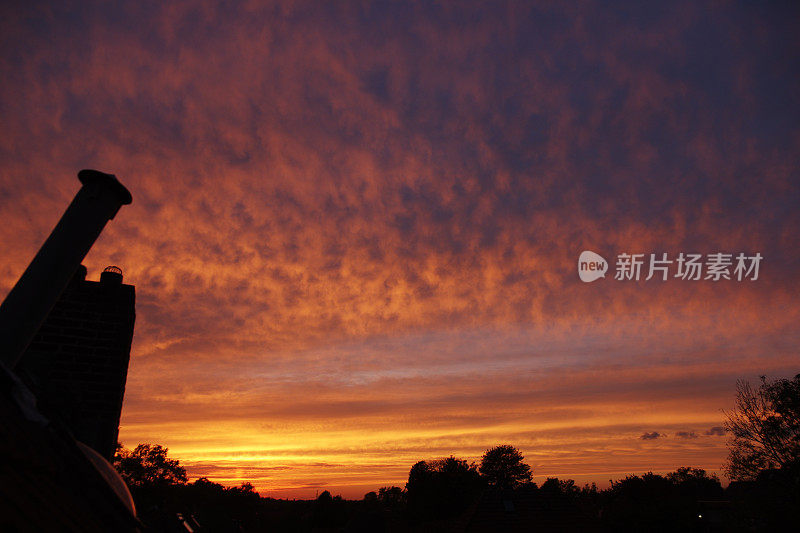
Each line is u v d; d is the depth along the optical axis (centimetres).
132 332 805
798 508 2569
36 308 307
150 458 4734
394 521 4872
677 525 4578
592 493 7456
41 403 246
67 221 334
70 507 191
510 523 3381
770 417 2756
